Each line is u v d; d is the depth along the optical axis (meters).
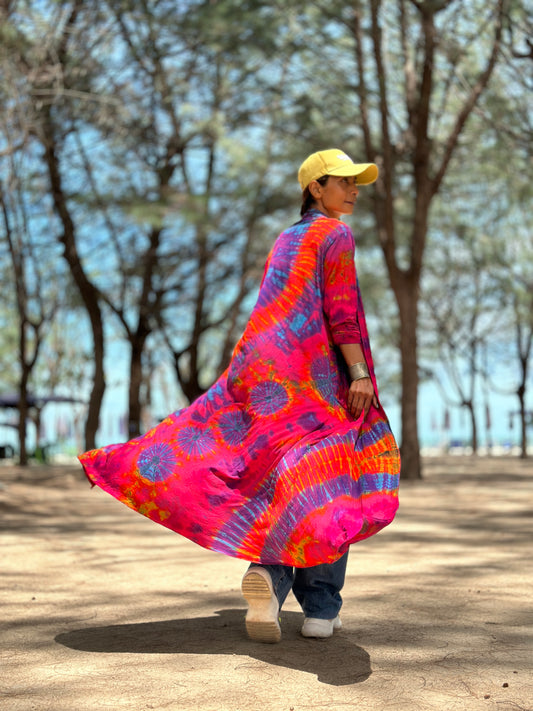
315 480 2.80
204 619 3.42
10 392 46.97
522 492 11.45
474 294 35.19
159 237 19.28
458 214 22.38
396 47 15.96
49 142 12.78
